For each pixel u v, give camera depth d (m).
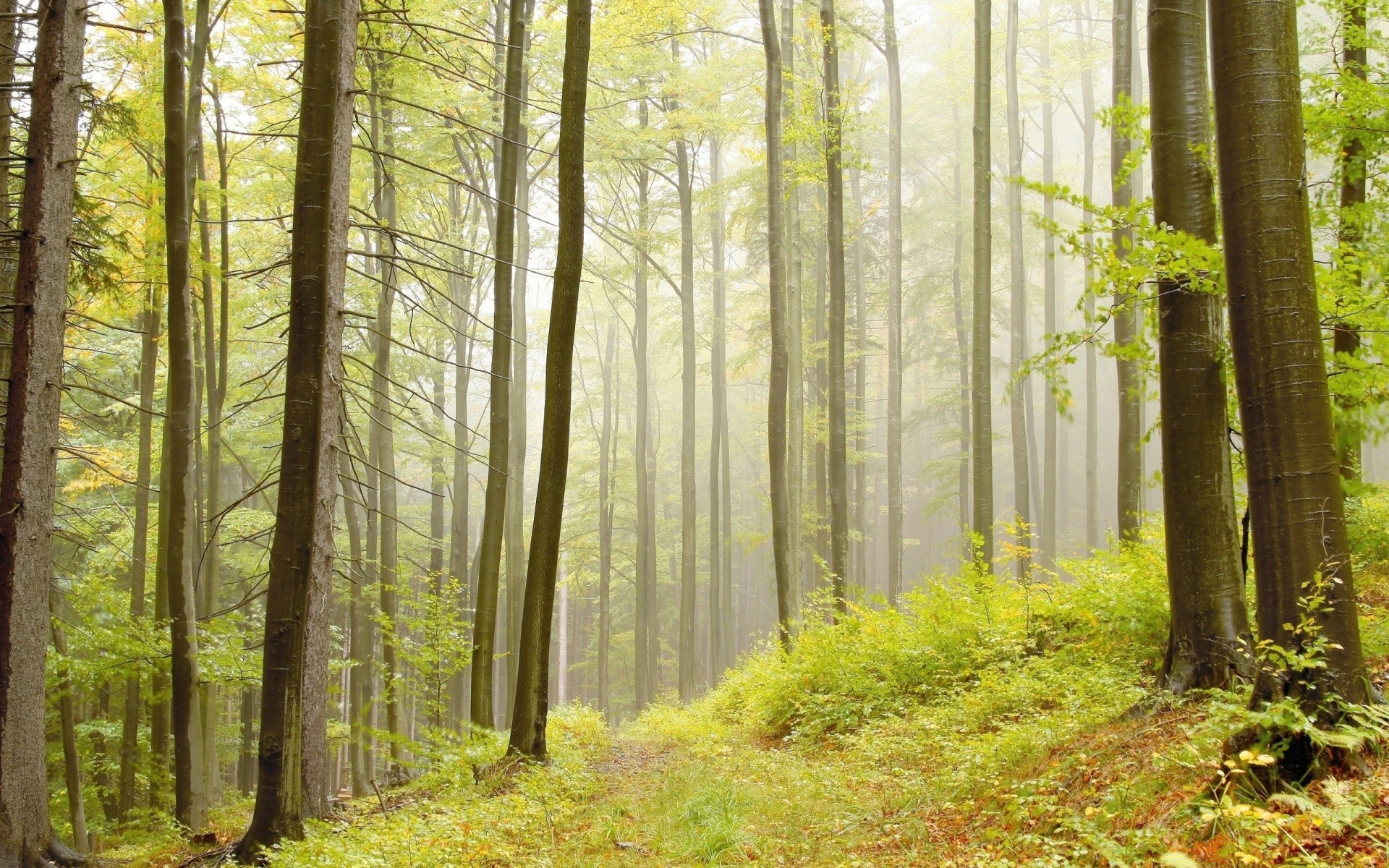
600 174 26.17
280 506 7.53
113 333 19.22
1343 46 7.93
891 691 10.14
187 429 11.05
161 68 13.96
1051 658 8.49
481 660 12.08
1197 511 6.11
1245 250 4.53
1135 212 5.50
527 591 9.98
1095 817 4.52
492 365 12.57
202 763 12.20
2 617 8.01
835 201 16.16
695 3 18.19
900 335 25.30
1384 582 8.17
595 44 19.33
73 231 10.20
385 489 17.92
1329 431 4.39
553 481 9.89
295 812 7.42
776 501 15.52
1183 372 6.15
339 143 9.79
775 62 15.81
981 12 13.62
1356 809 3.44
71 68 8.63
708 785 7.59
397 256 10.18
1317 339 4.45
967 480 26.33
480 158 21.86
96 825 16.31
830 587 15.46
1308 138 7.30
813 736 10.18
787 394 16.55
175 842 10.34
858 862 5.17
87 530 17.72
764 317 26.89
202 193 13.78
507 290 12.62
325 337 7.82
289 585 7.46
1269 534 4.42
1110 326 25.67
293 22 14.92
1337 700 4.09
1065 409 6.55
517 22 12.95
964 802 5.93
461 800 8.44
